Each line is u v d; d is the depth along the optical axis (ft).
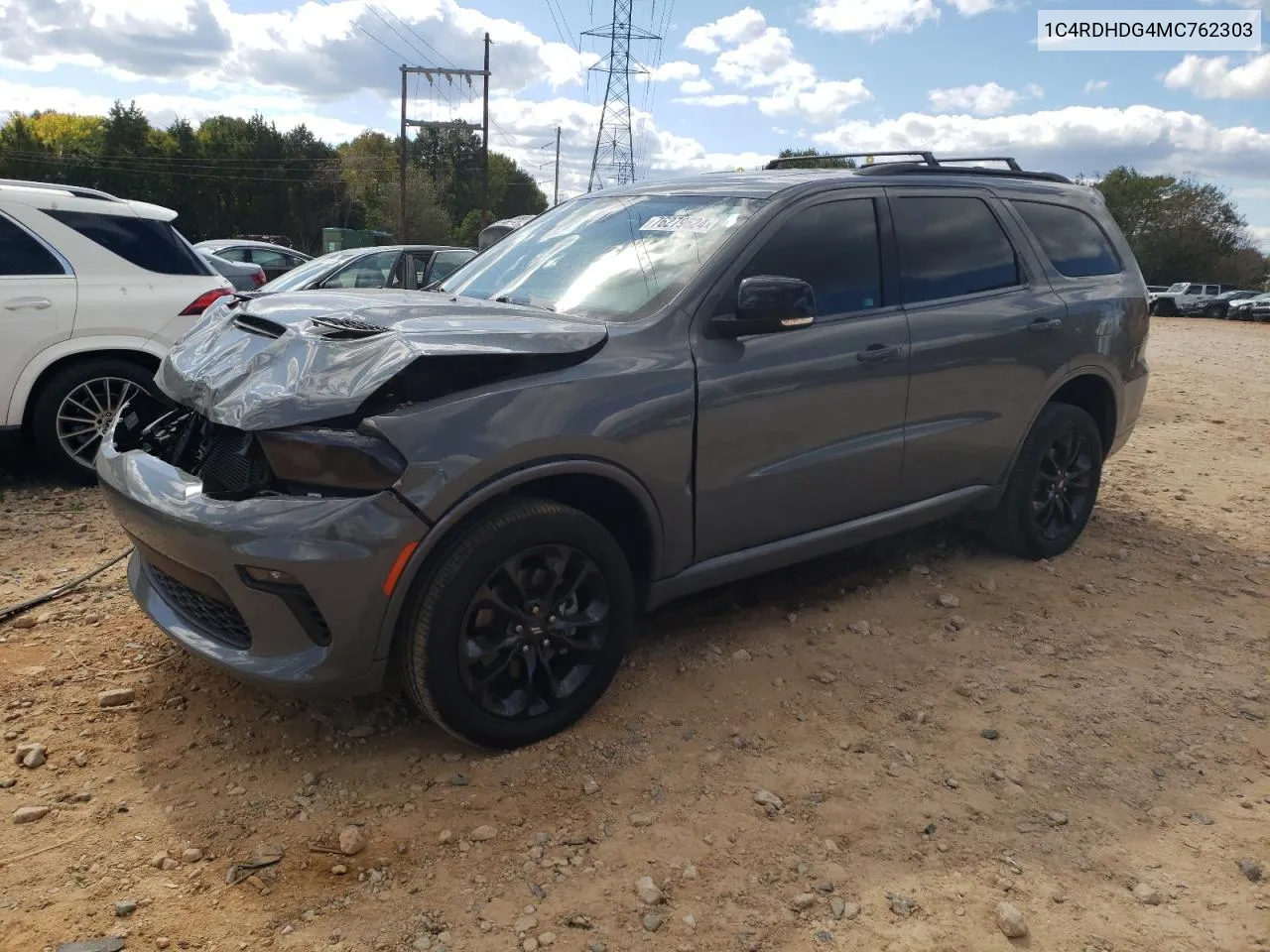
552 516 9.89
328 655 9.14
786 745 10.65
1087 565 16.38
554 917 8.00
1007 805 9.70
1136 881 8.67
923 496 14.15
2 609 13.41
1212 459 25.29
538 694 10.46
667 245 12.21
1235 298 134.00
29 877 8.30
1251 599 15.25
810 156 15.81
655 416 10.59
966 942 7.85
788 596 14.60
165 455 11.09
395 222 193.77
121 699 11.05
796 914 8.11
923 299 13.67
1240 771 10.45
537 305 12.12
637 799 9.60
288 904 8.08
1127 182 234.99
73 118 275.80
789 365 11.80
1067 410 15.87
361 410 9.04
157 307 20.27
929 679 12.24
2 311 18.67
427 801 9.48
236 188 233.96
